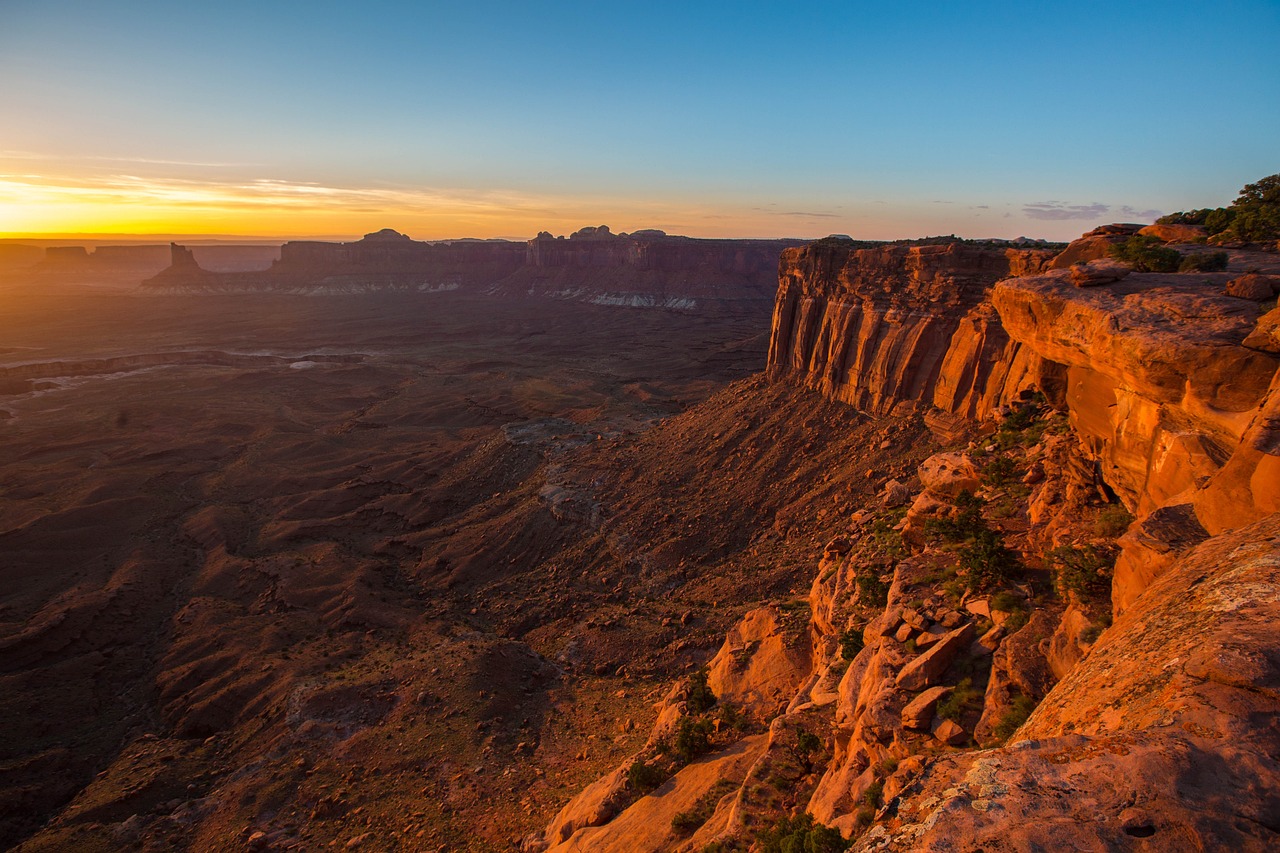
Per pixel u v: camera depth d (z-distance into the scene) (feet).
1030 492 98.17
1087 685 31.37
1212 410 53.62
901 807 24.80
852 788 59.77
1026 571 75.36
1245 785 20.04
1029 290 78.43
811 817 61.00
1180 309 60.59
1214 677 24.13
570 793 108.99
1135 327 61.21
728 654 119.44
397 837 106.73
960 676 64.08
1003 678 60.34
